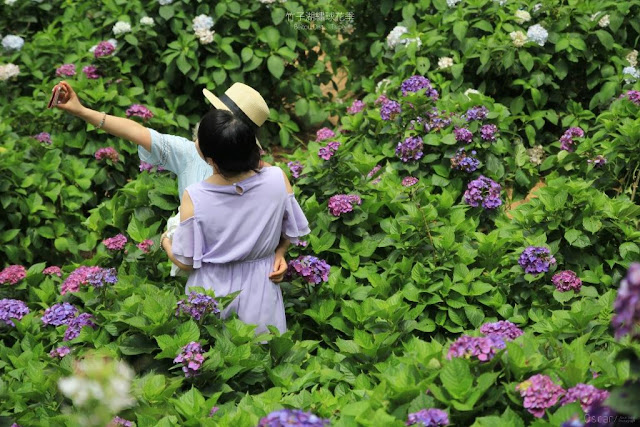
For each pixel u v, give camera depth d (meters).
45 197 6.00
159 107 7.34
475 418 2.99
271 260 4.04
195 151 4.39
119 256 4.93
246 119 4.25
